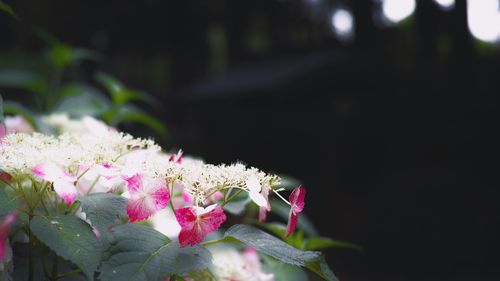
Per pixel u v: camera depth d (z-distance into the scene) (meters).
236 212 0.93
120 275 0.66
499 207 7.34
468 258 7.23
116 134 0.88
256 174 0.77
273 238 0.75
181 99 11.43
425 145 9.25
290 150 10.45
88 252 0.67
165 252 0.70
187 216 0.71
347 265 7.63
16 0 5.82
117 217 0.75
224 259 1.00
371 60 10.40
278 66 12.19
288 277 1.21
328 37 14.27
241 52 13.98
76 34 9.39
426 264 7.28
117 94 2.07
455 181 7.65
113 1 10.30
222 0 13.58
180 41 12.52
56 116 1.43
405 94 9.84
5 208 0.69
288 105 10.81
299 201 0.80
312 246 1.17
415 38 10.91
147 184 0.73
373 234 7.72
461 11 9.46
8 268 0.73
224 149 10.25
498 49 10.48
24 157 0.71
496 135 8.73
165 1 11.60
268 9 14.17
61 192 0.70
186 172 0.74
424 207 7.47
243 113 11.12
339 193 9.12
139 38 12.02
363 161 9.76
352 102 10.64
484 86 9.27
